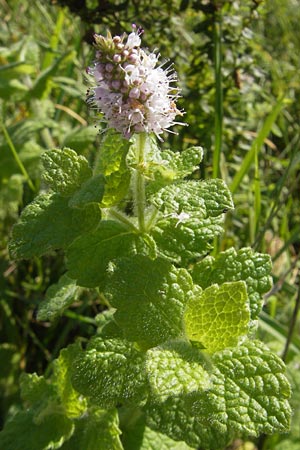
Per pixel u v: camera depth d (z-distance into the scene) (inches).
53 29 15.1
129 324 6.3
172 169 6.7
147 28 11.4
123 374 6.4
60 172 6.7
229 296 6.1
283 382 6.1
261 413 5.9
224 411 5.9
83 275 6.8
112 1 11.4
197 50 11.7
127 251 6.8
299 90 14.6
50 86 12.4
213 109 11.6
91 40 11.3
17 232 6.6
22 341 11.0
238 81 11.6
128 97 6.1
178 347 6.2
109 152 6.7
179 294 6.4
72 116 13.7
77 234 6.6
